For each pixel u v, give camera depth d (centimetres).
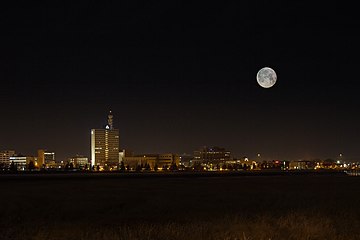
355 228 2150
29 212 3147
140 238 1859
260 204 3650
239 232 1973
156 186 6750
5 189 5962
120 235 1941
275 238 1866
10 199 4178
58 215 2992
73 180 9544
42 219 2734
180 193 5078
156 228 2092
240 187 6475
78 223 2511
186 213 3062
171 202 3838
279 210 3092
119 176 11812
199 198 4291
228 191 5441
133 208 3444
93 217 2905
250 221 2319
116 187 6525
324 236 1939
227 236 1873
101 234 1980
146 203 3816
